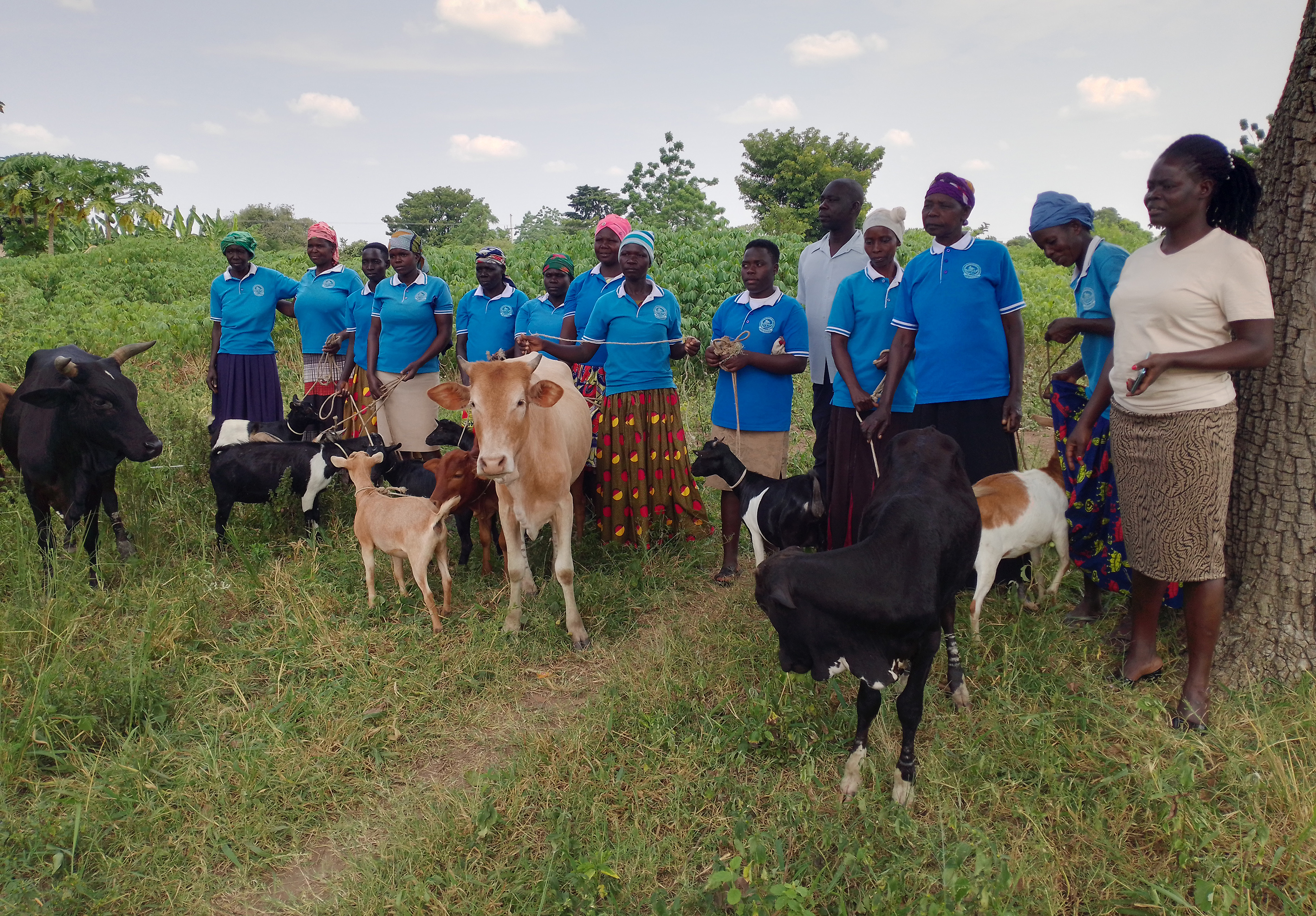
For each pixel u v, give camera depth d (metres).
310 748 3.82
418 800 3.50
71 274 20.25
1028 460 6.90
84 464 5.39
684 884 2.95
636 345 5.65
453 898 2.97
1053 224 4.42
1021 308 4.39
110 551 5.77
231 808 3.44
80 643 4.59
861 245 5.30
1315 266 3.55
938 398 4.47
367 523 5.04
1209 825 2.93
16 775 3.55
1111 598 4.77
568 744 3.72
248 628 4.90
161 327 13.07
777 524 5.23
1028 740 3.48
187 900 3.05
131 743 3.77
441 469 4.84
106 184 30.28
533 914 2.87
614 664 4.55
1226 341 3.32
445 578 5.02
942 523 3.34
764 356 5.42
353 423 7.11
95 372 5.22
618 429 5.74
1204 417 3.38
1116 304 3.59
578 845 3.15
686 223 36.69
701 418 8.89
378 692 4.26
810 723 3.74
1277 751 3.31
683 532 5.98
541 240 19.19
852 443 4.80
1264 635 3.76
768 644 4.43
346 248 46.72
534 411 4.59
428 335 6.90
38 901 2.93
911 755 3.29
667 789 3.46
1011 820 3.17
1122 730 3.49
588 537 6.20
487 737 3.98
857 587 3.10
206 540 6.02
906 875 2.89
